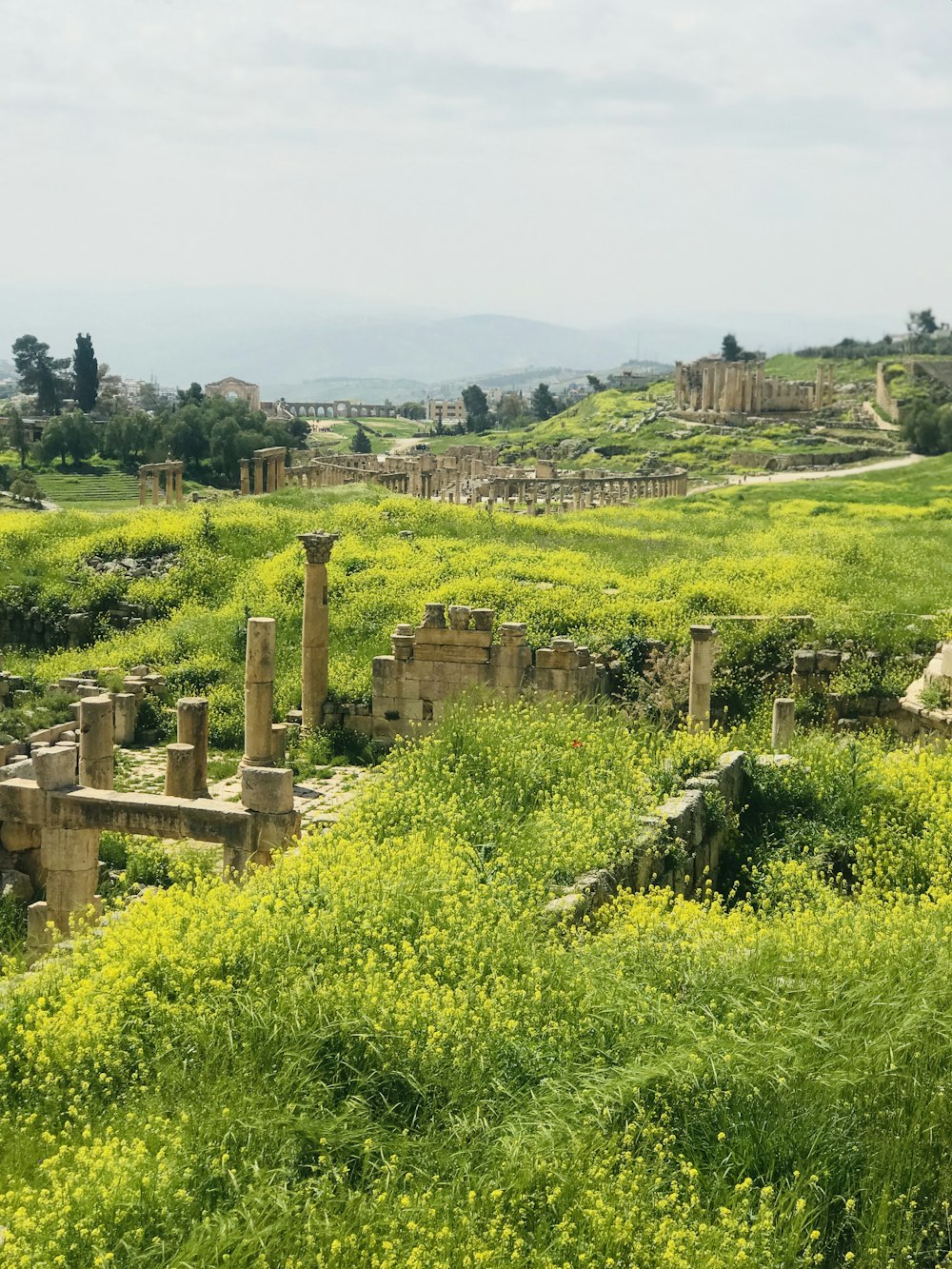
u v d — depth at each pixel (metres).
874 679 28.05
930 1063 8.69
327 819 20.52
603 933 12.36
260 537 42.94
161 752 27.94
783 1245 7.41
